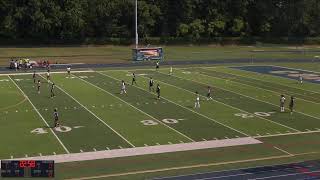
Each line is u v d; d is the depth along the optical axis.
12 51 110.31
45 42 130.00
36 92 58.44
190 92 59.16
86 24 132.12
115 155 35.00
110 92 58.72
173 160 34.12
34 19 123.50
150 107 50.62
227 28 146.62
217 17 143.12
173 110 49.31
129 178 30.48
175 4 140.25
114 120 44.94
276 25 151.12
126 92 58.81
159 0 139.62
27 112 47.84
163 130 41.72
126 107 50.47
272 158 34.75
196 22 140.12
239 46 138.12
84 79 69.06
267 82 67.62
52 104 51.62
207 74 74.75
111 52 112.81
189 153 35.72
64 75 73.06
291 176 30.64
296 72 78.12
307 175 30.88
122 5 133.62
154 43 136.62
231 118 46.25
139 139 38.97
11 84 64.38
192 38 140.25
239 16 146.25
